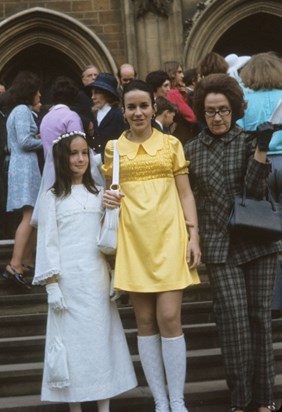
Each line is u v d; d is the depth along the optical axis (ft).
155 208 22.07
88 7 59.98
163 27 59.00
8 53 60.29
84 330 22.03
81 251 22.43
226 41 64.69
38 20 59.82
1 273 31.24
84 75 38.17
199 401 23.18
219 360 24.86
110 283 22.63
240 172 22.65
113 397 23.38
